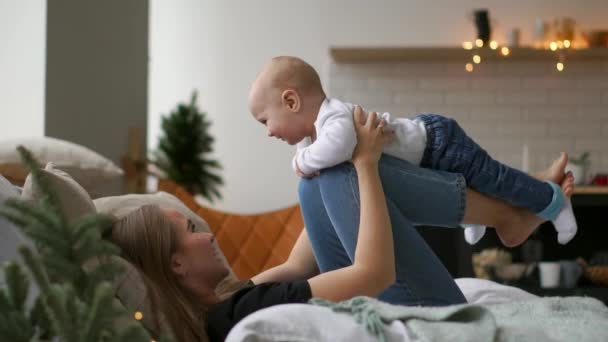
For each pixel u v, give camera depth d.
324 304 1.53
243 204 7.47
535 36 6.71
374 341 1.42
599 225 6.18
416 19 6.97
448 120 2.22
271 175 7.47
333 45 7.14
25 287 1.14
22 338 1.12
